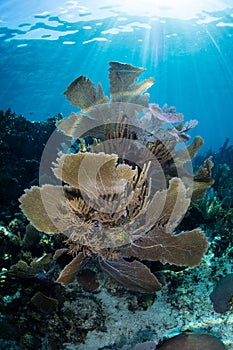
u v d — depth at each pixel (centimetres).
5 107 3438
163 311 252
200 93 4106
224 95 4125
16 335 252
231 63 3089
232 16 2208
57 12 2095
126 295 256
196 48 2780
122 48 2706
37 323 253
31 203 199
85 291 256
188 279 276
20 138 629
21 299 264
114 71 271
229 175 863
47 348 245
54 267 269
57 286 260
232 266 294
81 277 256
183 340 222
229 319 250
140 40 2583
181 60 3073
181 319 250
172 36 2538
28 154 648
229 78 3503
